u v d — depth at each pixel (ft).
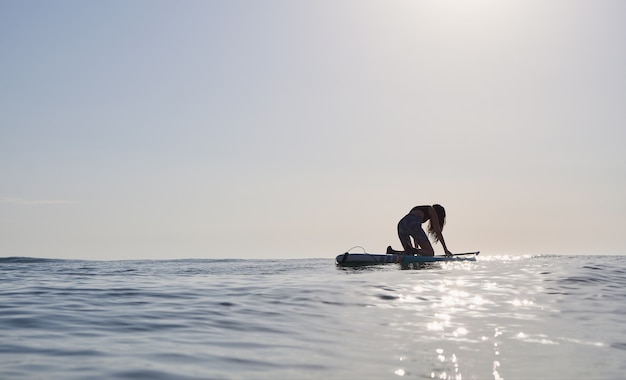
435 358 9.88
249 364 9.30
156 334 11.84
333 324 13.23
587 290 19.76
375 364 9.43
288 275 26.50
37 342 10.81
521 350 10.55
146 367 8.89
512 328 12.80
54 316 13.98
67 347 10.37
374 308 15.69
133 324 13.00
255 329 12.56
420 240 35.63
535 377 8.73
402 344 11.04
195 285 21.54
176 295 18.38
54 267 35.50
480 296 18.10
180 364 9.16
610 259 41.27
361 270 29.37
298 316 14.34
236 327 12.79
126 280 24.31
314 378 8.52
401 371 9.00
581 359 9.86
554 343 11.18
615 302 16.99
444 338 11.62
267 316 14.33
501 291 19.29
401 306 16.05
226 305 16.15
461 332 12.28
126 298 17.69
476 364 9.48
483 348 10.71
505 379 8.63
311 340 11.37
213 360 9.52
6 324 12.76
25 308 15.26
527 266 30.35
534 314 14.76
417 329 12.62
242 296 18.06
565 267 29.17
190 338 11.44
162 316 14.17
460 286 20.56
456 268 29.63
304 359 9.73
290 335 11.89
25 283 22.86
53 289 20.21
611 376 8.81
